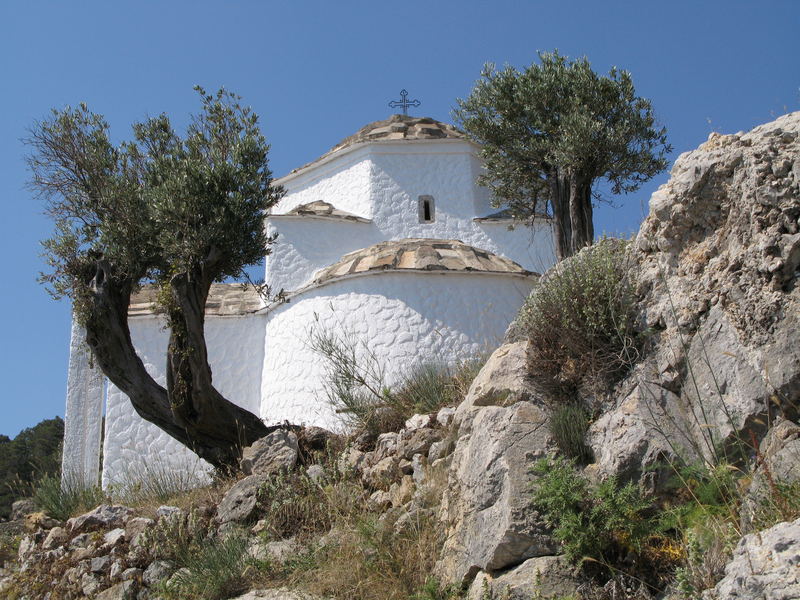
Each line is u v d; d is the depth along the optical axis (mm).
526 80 15164
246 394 18141
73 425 17984
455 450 8586
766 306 6832
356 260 17328
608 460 7281
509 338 9438
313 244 19219
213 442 13047
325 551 9180
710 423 6902
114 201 13852
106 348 13344
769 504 5938
